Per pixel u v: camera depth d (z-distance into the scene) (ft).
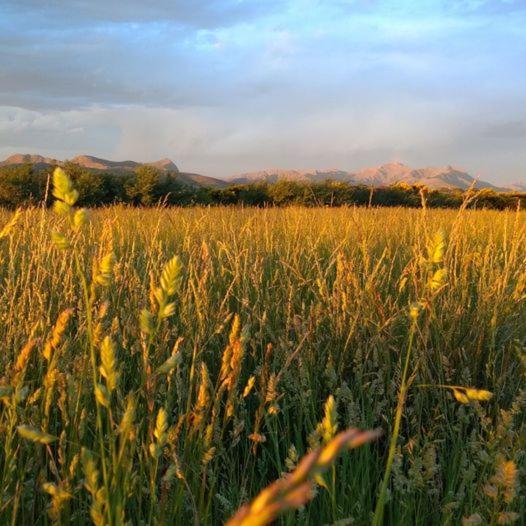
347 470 7.96
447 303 11.94
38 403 7.23
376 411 8.43
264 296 12.86
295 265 14.28
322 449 1.26
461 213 13.00
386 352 9.62
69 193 3.18
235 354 5.22
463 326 11.85
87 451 3.74
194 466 6.22
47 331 8.41
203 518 5.85
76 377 6.49
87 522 6.30
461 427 8.23
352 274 11.26
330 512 6.83
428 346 10.91
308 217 26.30
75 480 6.53
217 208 48.96
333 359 10.32
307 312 11.98
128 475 4.67
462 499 6.74
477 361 10.78
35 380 7.22
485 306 12.26
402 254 18.80
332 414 3.97
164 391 7.07
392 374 10.15
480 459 6.79
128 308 10.02
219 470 7.51
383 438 9.14
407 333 10.34
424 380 9.40
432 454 6.53
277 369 9.21
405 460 8.19
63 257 11.61
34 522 6.55
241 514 1.18
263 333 10.33
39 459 5.90
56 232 3.64
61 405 5.92
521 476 6.81
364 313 10.68
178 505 5.55
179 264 3.37
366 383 8.80
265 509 1.16
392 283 14.83
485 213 41.11
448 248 12.84
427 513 7.46
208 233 20.80
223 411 8.84
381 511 4.63
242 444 8.71
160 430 4.30
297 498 1.16
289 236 20.31
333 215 30.71
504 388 9.72
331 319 10.86
